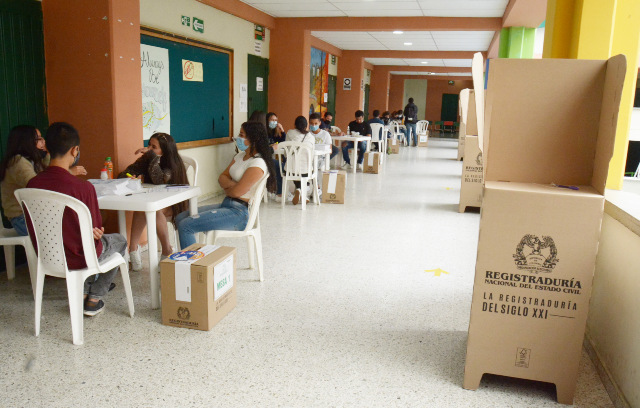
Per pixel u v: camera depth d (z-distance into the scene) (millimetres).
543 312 2129
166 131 5629
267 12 7898
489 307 2182
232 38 7082
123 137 4039
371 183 8336
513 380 2408
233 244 4520
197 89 6234
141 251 4230
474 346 2240
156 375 2318
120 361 2434
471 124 6066
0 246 3648
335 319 2984
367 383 2314
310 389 2246
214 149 6762
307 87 8781
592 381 2412
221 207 3457
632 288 2174
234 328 2822
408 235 5008
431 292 3471
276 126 7027
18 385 2203
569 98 2195
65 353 2492
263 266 3918
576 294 2078
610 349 2373
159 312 3006
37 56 3871
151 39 5234
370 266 3996
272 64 8578
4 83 3613
